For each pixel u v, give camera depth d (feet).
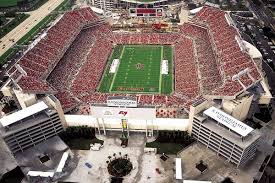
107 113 401.90
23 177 372.17
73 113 463.01
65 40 603.67
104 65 591.37
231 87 434.71
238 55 510.99
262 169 367.25
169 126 417.49
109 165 380.78
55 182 364.17
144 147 405.18
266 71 551.59
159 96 493.36
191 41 644.69
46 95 449.48
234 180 354.74
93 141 418.31
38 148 406.82
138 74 566.77
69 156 395.14
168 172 370.32
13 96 466.70
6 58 634.84
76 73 553.23
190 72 545.44
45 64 526.16
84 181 363.97
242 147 348.59
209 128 378.73
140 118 402.93
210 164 374.84
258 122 439.63
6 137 378.32
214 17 651.66
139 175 368.07
